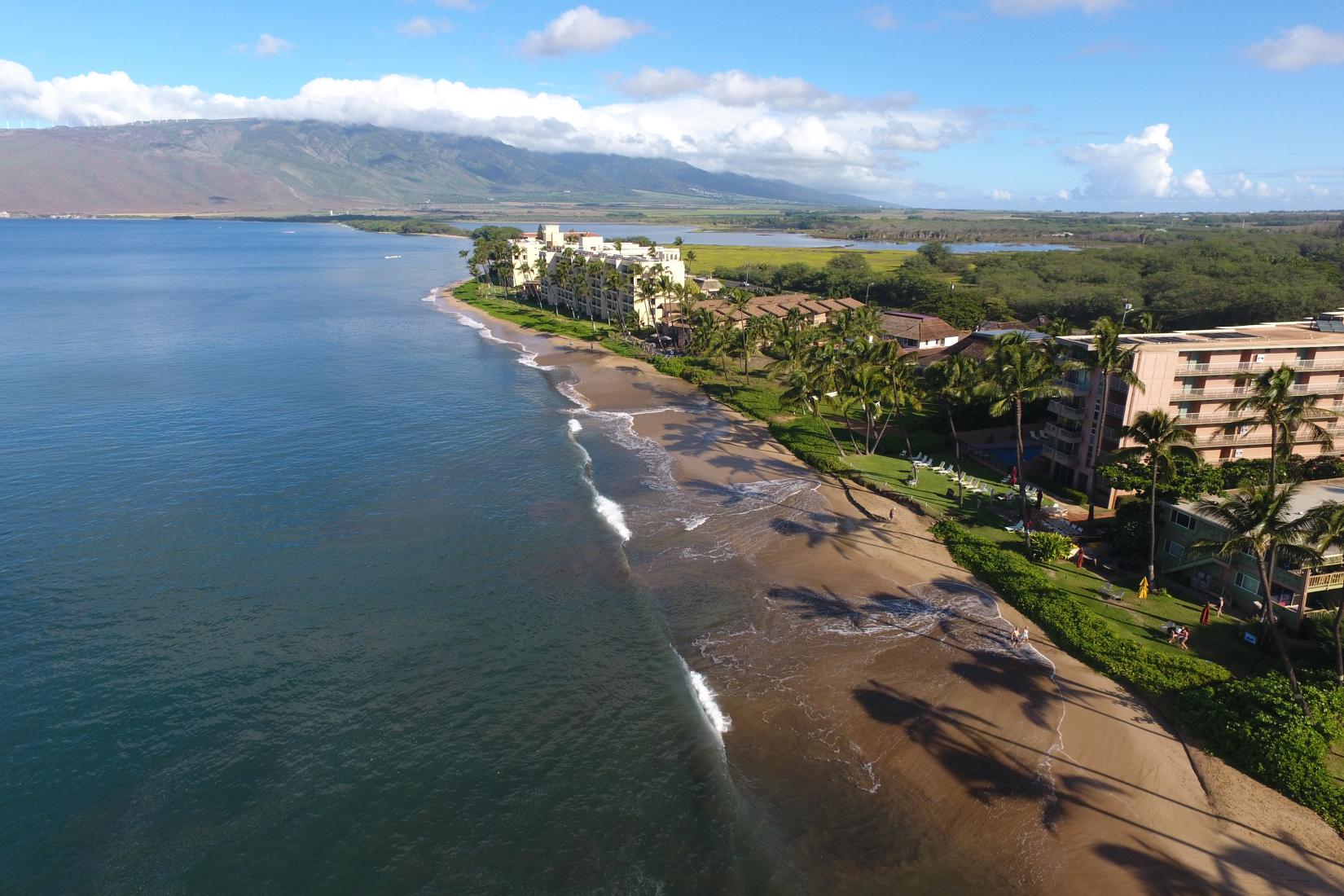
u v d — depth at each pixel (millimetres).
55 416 95438
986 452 83562
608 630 49906
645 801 36031
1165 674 43750
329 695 43375
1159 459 54500
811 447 85938
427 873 32188
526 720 41531
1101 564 58031
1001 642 48281
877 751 38969
